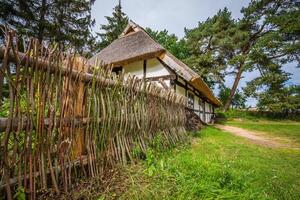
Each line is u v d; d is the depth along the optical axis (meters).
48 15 16.75
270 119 21.36
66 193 2.02
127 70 10.37
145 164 2.95
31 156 1.78
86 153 2.40
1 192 1.64
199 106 14.35
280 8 22.59
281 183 2.82
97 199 1.99
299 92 21.75
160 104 4.52
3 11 13.15
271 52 21.52
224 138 7.25
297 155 5.12
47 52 1.93
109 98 2.83
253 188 2.45
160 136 4.12
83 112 2.36
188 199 2.04
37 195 1.87
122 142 3.03
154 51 8.66
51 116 1.95
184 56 26.39
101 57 10.86
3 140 1.58
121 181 2.38
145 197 2.03
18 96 1.67
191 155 3.89
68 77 2.14
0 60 1.56
